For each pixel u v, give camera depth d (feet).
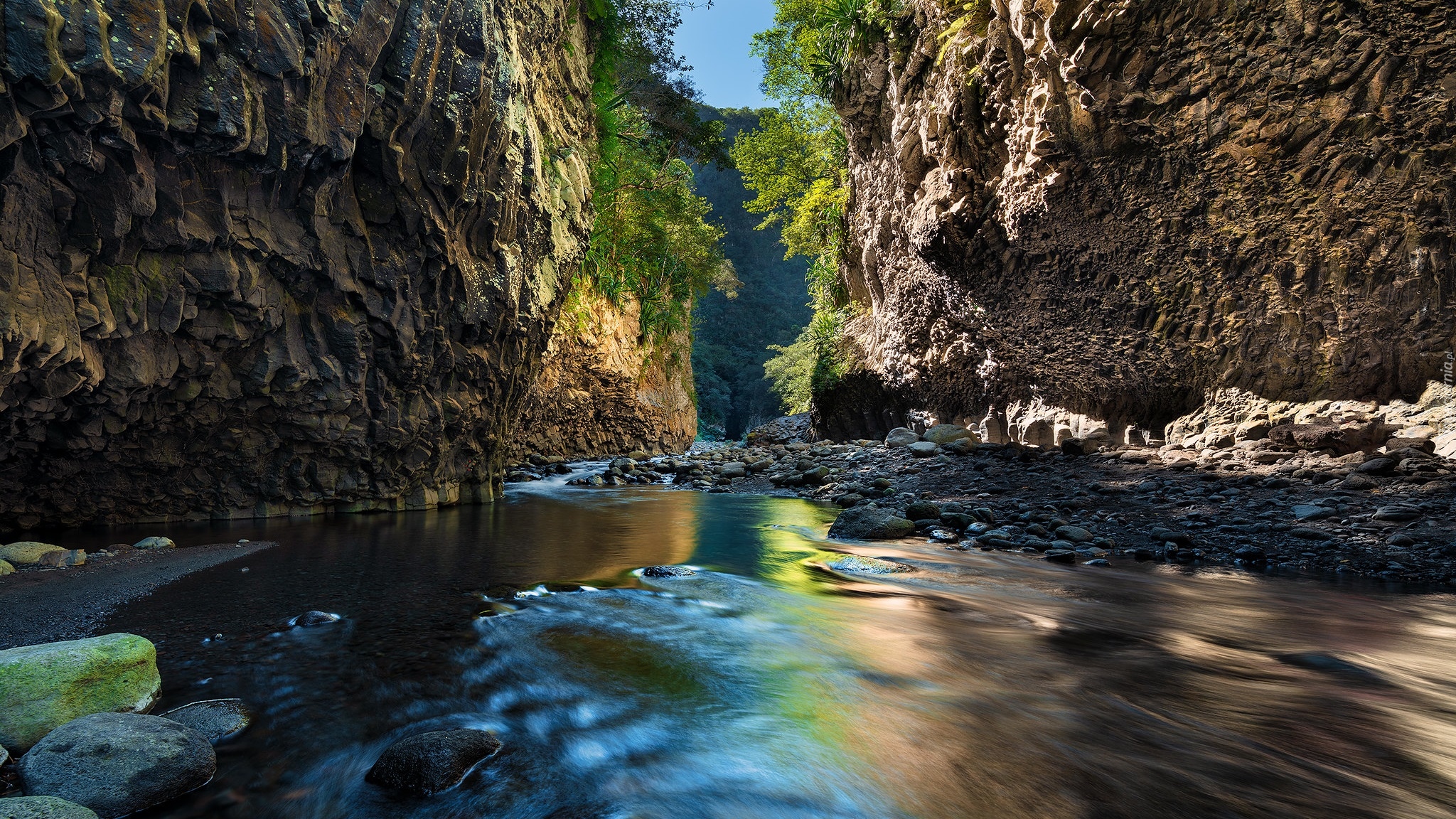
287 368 26.53
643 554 25.29
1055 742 11.32
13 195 16.75
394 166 26.73
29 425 21.58
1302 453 34.14
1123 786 10.07
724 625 16.72
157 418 24.82
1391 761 10.70
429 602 17.70
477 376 35.68
